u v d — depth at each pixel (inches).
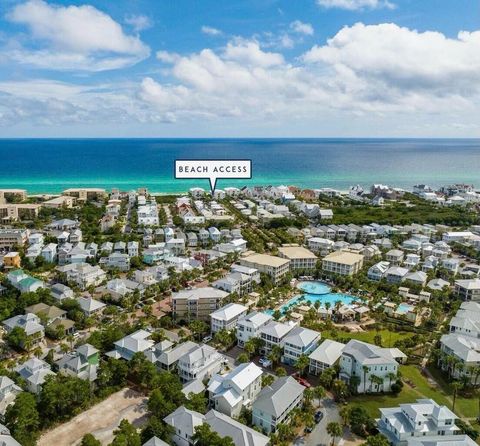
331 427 3307.1
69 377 3895.2
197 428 3176.7
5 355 4601.4
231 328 5305.1
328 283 7278.5
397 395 4101.9
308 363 4370.1
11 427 3287.4
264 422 3543.3
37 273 7253.9
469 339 4753.9
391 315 5866.1
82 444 3102.9
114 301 6102.4
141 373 4101.9
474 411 3882.9
